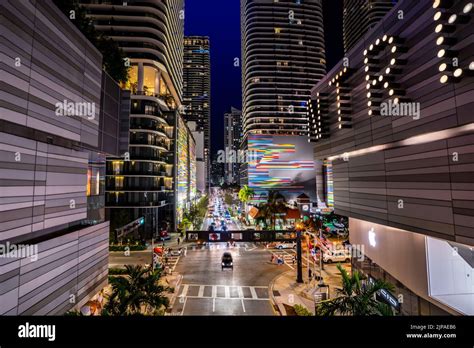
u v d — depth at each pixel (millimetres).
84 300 15445
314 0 93000
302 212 65812
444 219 11586
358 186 19141
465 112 10289
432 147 12375
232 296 24656
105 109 18297
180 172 69875
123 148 21000
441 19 10969
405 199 14242
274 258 37000
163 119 55250
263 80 87562
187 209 83750
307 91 87688
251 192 77875
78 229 15320
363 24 111125
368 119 17219
